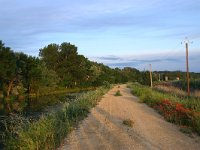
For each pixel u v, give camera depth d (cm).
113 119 2088
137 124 1891
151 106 2934
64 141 1402
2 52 5472
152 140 1443
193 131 1653
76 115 2017
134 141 1419
